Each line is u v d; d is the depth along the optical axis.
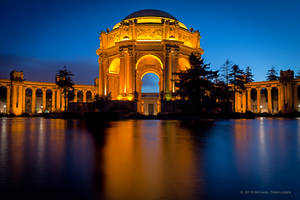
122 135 14.35
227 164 6.75
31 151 8.75
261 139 12.50
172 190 4.63
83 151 8.77
